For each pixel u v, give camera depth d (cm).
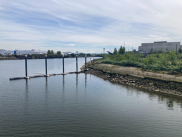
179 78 4738
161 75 5400
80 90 4600
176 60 7325
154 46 18362
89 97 3875
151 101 3547
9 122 2489
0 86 5047
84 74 8275
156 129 2295
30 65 13638
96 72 8488
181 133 2184
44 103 3388
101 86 5191
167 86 4453
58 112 2892
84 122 2498
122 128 2317
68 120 2566
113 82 5962
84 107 3167
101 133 2173
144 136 2108
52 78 6756
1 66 12425
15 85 5222
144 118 2659
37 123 2456
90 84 5528
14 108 3080
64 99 3688
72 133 2169
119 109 3066
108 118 2652
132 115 2784
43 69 10438
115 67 8888
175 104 3328
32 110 2983
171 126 2386
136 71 6825
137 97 3872
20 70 9700
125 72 6788
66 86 5150
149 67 7112
